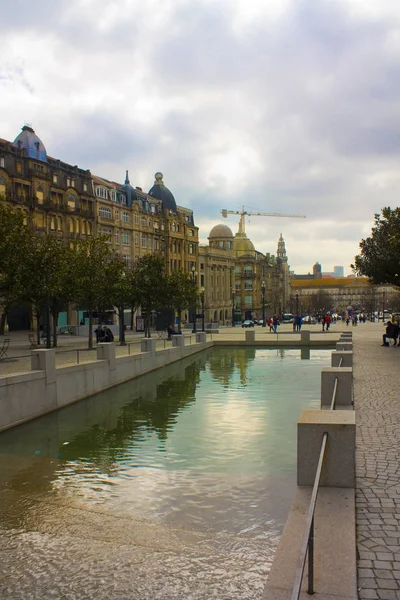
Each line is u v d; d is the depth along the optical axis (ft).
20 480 37.58
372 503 22.90
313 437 22.89
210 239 400.88
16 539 26.68
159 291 156.97
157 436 50.52
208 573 22.35
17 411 53.83
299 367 102.58
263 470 39.24
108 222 229.45
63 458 43.45
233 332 205.77
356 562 17.02
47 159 196.95
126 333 196.34
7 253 88.58
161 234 279.69
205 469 39.75
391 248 111.96
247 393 73.72
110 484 36.50
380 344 118.21
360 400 47.93
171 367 104.01
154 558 24.02
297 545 17.94
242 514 30.50
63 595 20.66
